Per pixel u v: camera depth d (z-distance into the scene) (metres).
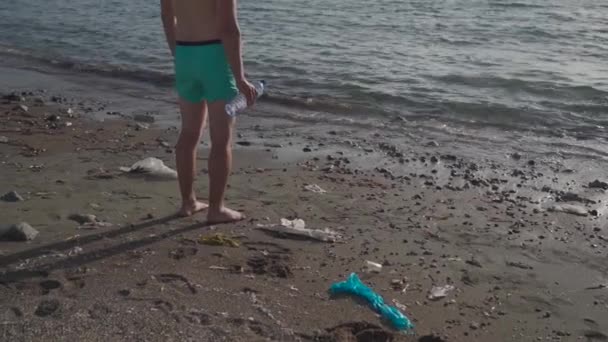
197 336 3.33
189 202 5.17
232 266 4.26
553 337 3.66
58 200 5.43
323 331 3.50
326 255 4.55
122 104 9.91
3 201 5.36
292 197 5.78
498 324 3.76
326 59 12.45
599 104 9.38
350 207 5.58
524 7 19.92
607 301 4.08
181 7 4.65
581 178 6.56
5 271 4.04
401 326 3.64
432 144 7.79
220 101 4.71
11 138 7.63
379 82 10.74
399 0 21.80
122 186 5.86
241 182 6.18
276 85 10.64
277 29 15.96
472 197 5.95
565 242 4.96
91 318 3.45
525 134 8.22
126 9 21.16
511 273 4.42
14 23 18.14
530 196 6.02
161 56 13.60
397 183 6.33
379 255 4.60
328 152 7.41
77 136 7.85
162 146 7.45
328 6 20.39
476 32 15.56
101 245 4.51
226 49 4.53
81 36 16.12
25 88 11.09
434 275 4.33
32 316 3.46
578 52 13.12
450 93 10.04
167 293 3.80
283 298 3.85
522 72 11.20
